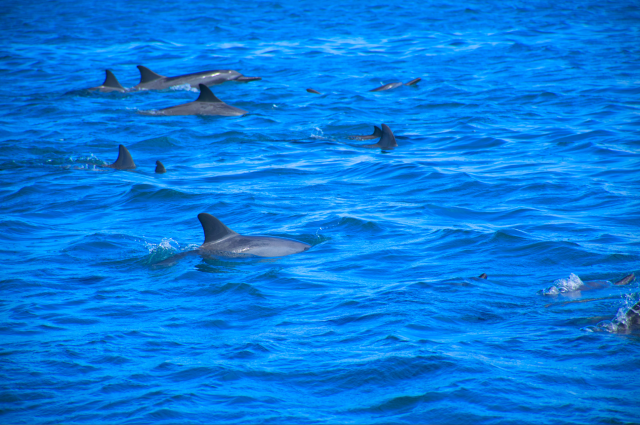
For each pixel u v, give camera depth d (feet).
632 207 95.71
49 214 102.06
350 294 67.46
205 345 56.13
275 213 99.91
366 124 168.55
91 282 73.46
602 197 101.71
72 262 80.33
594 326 57.21
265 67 258.98
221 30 358.02
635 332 55.77
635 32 311.27
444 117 173.37
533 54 267.18
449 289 67.46
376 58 273.33
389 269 75.41
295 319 61.52
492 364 50.55
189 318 62.64
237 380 49.47
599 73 221.05
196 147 149.38
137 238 90.02
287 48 301.22
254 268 77.20
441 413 44.11
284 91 215.10
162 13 435.53
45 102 197.98
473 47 291.99
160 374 50.67
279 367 51.34
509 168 122.83
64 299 68.18
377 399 46.19
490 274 72.23
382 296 66.13
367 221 93.66
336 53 286.66
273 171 127.34
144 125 170.60
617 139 139.13
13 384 49.11
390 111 183.73
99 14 430.20
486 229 88.89
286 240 85.10
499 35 322.34
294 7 463.42
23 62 269.23
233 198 108.27
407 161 131.34
